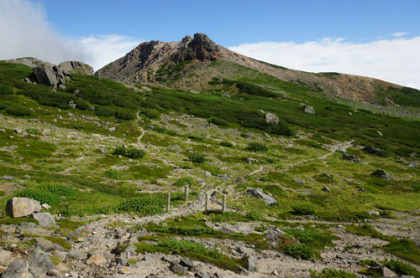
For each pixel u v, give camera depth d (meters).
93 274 10.15
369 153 77.12
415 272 13.67
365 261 15.01
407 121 134.38
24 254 10.46
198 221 22.94
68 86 87.19
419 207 35.62
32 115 58.62
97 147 49.25
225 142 68.06
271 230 20.25
